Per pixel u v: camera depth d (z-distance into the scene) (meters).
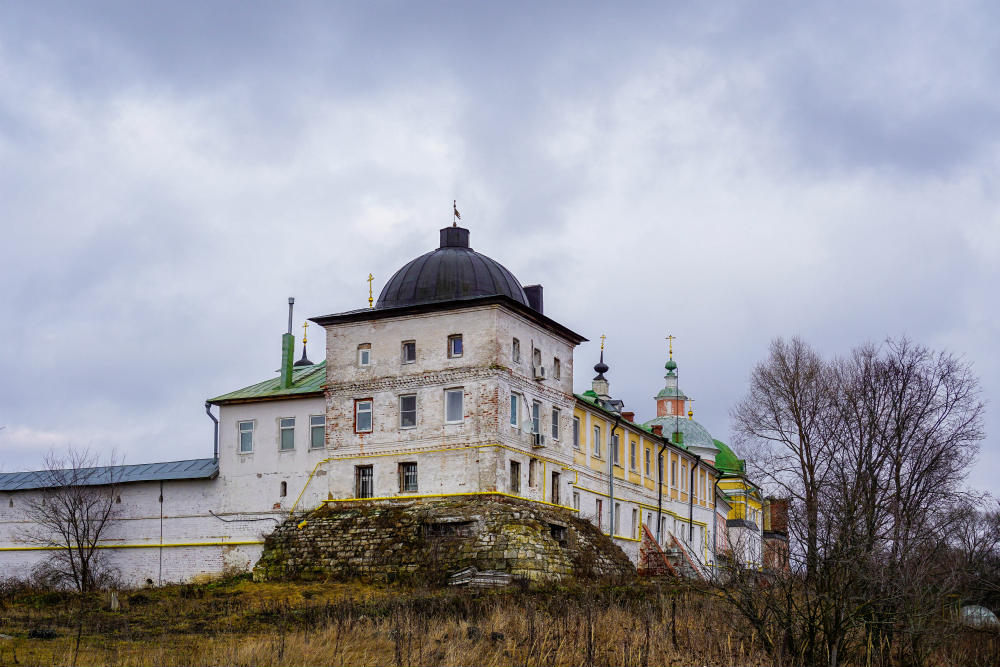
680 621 33.09
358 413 52.25
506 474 49.41
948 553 34.00
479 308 50.38
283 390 55.12
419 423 50.62
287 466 53.53
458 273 52.56
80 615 34.84
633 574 52.59
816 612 29.03
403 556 47.38
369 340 52.62
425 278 52.69
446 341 50.84
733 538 80.06
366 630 31.75
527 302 56.06
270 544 50.72
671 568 60.38
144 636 32.41
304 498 52.72
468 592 42.06
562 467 54.88
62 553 55.97
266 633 32.56
